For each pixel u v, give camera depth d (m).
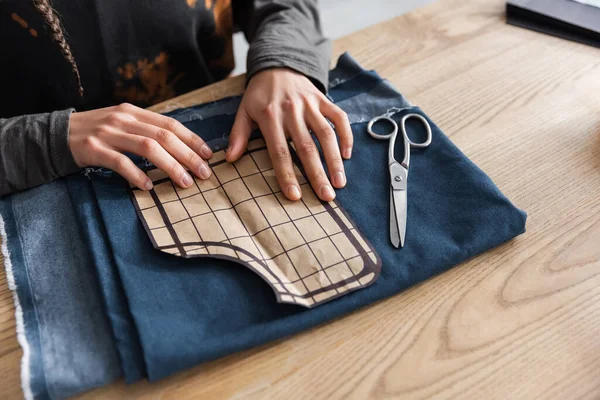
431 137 0.67
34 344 0.49
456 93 0.76
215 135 0.70
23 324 0.50
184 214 0.58
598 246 0.57
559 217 0.60
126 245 0.55
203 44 0.98
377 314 0.52
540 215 0.61
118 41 0.84
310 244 0.56
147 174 0.63
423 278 0.54
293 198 0.60
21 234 0.58
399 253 0.56
